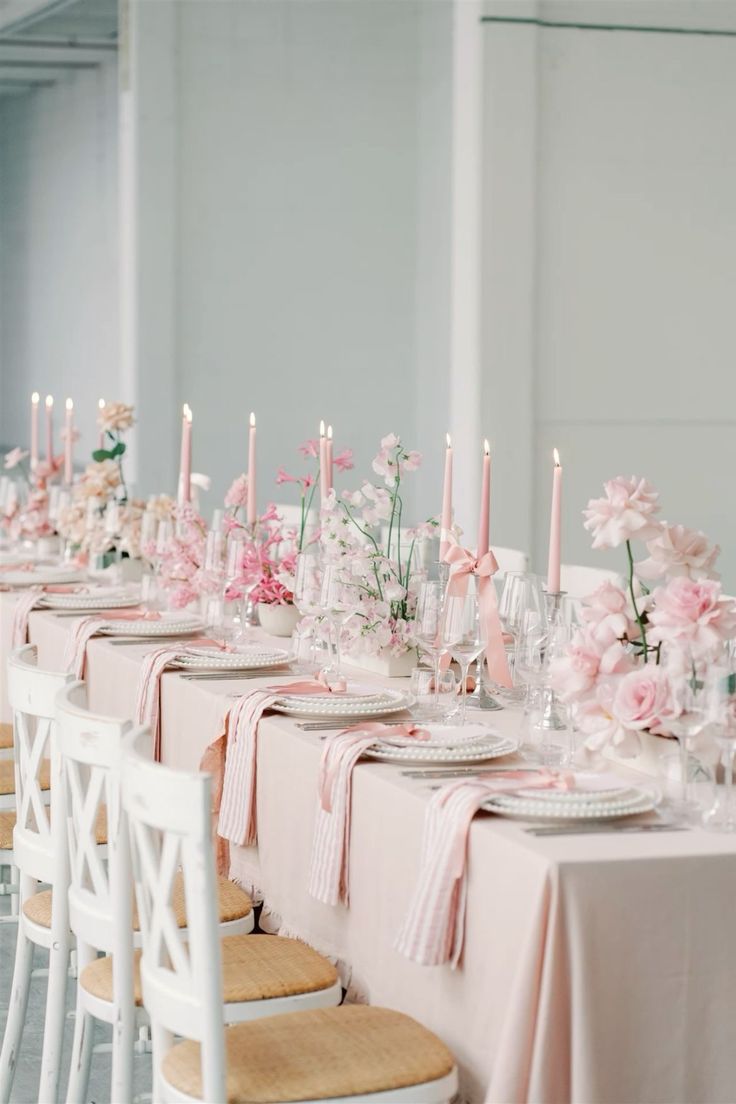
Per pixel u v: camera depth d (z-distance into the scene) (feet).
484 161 23.76
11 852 11.12
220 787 10.36
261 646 12.37
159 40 28.63
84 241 36.09
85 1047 8.98
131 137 28.84
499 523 24.26
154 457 29.35
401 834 7.91
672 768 8.00
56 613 15.11
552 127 24.18
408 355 30.73
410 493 31.22
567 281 24.44
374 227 30.37
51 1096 9.30
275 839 9.61
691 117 24.70
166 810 6.81
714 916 6.79
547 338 24.41
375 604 11.15
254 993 8.09
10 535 20.65
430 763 8.52
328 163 30.01
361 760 8.66
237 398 29.81
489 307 23.91
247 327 29.78
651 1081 6.76
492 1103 6.70
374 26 29.99
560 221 24.34
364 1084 7.00
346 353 30.45
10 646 15.70
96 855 8.49
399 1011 7.93
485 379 24.02
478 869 7.21
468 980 7.30
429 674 9.84
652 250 24.71
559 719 8.69
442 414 30.63
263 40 29.35
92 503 17.76
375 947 8.28
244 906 9.38
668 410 24.97
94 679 13.23
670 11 24.41
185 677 11.48
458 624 9.12
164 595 15.14
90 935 8.59
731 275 25.05
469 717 9.95
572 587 13.93
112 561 17.89
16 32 33.96
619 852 6.77
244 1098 6.89
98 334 35.60
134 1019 8.19
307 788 9.09
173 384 29.37
